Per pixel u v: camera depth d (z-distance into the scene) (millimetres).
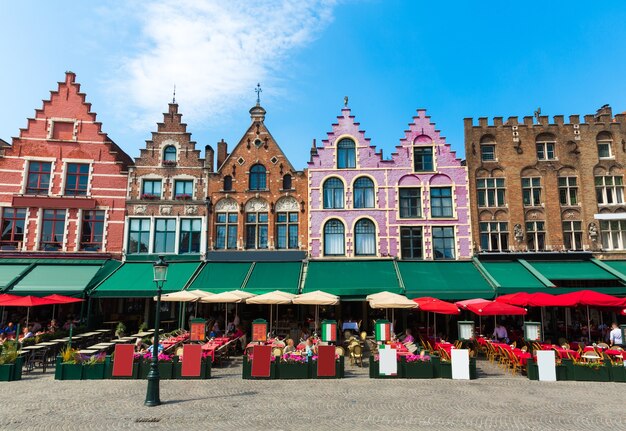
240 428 9438
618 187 26141
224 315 26062
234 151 27266
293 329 22281
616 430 9383
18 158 26500
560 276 22875
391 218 26047
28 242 25688
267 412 10719
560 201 26016
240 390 13125
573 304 18016
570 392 12945
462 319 25438
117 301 26078
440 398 12148
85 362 14844
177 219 26531
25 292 22297
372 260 25328
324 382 14320
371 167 26750
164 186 26859
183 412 10688
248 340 24297
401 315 25422
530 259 24906
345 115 27531
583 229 25516
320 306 25703
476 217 25734
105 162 27062
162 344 17750
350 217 26188
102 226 26484
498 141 26672
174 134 27438
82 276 23812
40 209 26109
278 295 19297
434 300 19344
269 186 26797
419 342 21234
